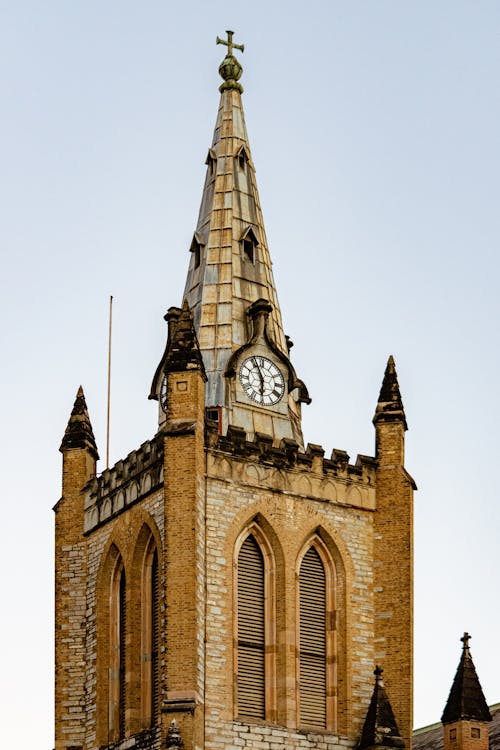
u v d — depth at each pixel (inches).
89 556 5152.6
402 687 4933.6
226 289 5255.9
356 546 5044.3
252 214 5398.6
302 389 5255.9
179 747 4601.4
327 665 4945.9
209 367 5142.7
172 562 4761.3
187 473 4820.4
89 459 5270.7
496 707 5275.6
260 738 4773.6
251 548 4938.5
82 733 5019.7
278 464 4997.5
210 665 4761.3
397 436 5147.6
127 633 4921.3
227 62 5556.1
